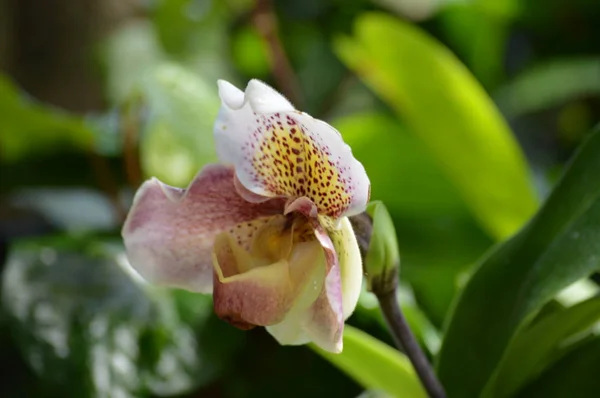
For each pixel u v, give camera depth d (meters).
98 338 0.72
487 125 0.78
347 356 0.63
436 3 1.33
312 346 0.63
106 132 0.84
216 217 0.56
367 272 0.56
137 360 0.72
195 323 0.73
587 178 0.60
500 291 0.60
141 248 0.56
